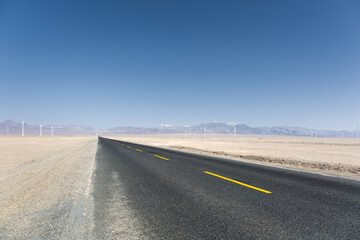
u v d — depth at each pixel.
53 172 9.88
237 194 5.77
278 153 20.34
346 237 3.32
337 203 4.98
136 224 3.84
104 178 8.30
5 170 11.06
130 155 17.91
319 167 11.45
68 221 4.02
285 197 5.46
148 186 6.83
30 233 3.52
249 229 3.59
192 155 17.95
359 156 18.33
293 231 3.52
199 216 4.20
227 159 14.95
